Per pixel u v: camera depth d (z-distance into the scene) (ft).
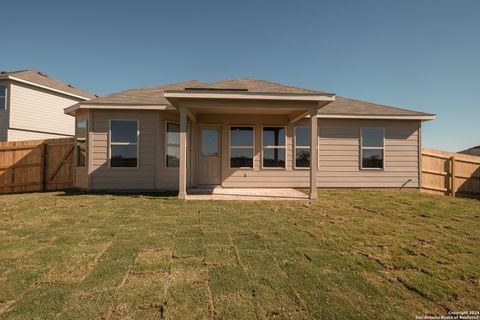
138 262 9.16
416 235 12.80
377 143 31.83
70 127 55.01
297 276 8.25
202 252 10.18
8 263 8.99
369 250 10.63
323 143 31.48
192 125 30.81
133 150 27.71
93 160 27.50
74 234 12.37
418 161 32.01
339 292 7.31
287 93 22.00
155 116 27.86
